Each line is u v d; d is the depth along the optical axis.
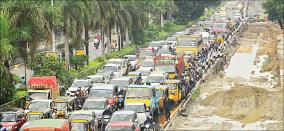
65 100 51.84
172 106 60.16
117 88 59.47
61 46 102.00
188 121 53.94
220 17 199.12
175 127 50.97
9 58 58.41
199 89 71.81
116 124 41.44
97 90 56.88
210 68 91.19
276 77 86.12
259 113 57.53
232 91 68.50
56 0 76.25
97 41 125.38
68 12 77.94
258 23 197.75
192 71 78.19
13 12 61.94
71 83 69.88
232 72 93.50
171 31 166.88
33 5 62.50
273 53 114.69
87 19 81.56
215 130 50.09
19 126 46.50
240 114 56.88
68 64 79.44
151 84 61.78
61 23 74.81
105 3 92.31
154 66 74.31
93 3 87.19
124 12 106.25
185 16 192.50
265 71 93.81
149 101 52.31
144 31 132.25
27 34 60.09
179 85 62.00
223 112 58.22
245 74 91.19
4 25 56.66
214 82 80.06
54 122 39.66
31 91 55.38
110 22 103.12
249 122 53.72
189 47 95.94
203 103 63.34
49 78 56.84
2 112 47.38
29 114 47.16
